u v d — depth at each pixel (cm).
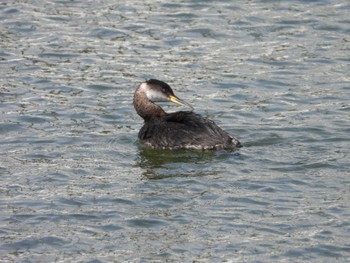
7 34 2298
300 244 1247
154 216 1343
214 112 1847
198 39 2264
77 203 1397
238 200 1389
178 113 1683
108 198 1412
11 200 1411
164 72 2078
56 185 1473
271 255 1218
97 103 1911
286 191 1418
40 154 1623
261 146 1623
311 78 2031
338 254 1218
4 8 2455
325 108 1850
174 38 2270
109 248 1249
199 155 1595
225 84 2008
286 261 1202
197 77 2050
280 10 2430
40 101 1914
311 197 1393
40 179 1499
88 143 1688
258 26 2330
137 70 2091
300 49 2195
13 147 1659
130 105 1908
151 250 1240
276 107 1867
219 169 1517
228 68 2098
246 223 1312
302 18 2372
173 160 1579
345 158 1544
